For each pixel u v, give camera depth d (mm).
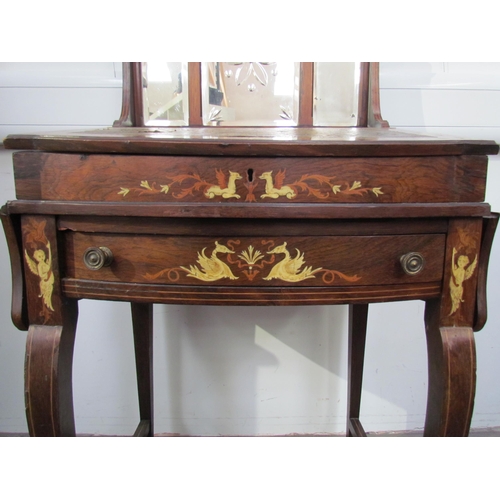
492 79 896
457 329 531
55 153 492
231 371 1014
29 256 517
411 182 490
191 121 819
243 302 514
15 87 885
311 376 1021
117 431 1041
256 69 816
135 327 884
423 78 894
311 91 819
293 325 994
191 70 810
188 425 1038
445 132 916
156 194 488
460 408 531
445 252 517
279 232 499
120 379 1019
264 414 1037
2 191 920
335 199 487
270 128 788
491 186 940
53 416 529
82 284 521
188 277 511
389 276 515
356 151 474
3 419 1029
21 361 1003
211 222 497
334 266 509
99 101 898
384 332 1010
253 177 481
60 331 529
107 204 489
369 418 1054
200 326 990
